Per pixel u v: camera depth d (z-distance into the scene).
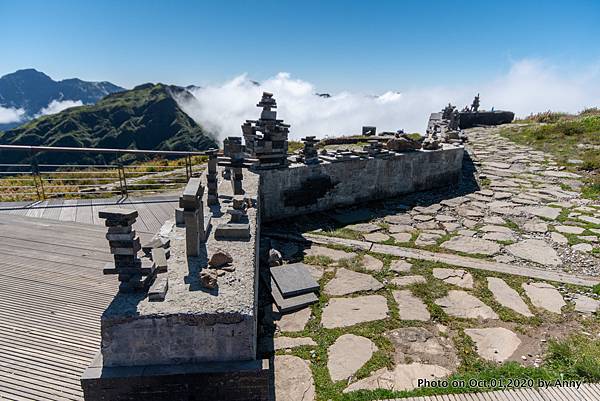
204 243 4.11
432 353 3.99
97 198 8.73
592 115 18.30
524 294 5.11
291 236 7.07
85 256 5.42
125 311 2.80
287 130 7.60
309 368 3.77
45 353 3.45
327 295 5.13
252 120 8.23
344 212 8.50
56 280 4.71
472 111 23.02
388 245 6.75
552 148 13.84
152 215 7.43
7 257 5.31
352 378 3.63
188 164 9.80
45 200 8.43
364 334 4.30
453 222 7.96
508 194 9.80
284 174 7.63
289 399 3.39
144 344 2.85
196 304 2.92
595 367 3.52
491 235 7.22
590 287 5.24
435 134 15.44
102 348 2.82
